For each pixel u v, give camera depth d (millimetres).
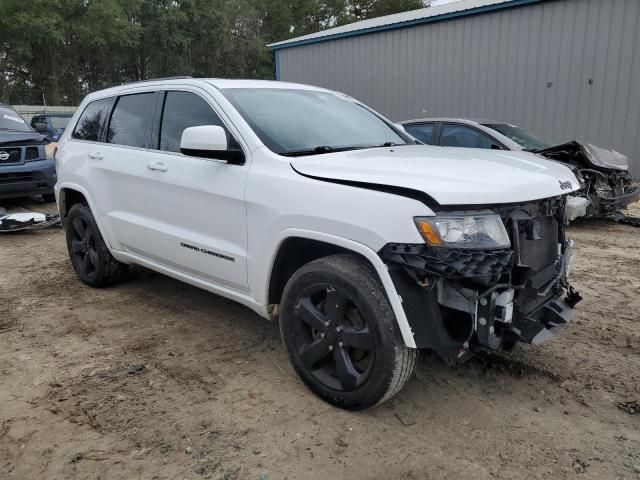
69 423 2906
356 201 2762
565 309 3209
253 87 3941
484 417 2975
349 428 2861
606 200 7484
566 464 2588
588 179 7461
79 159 4906
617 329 4141
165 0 35938
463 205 2568
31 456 2645
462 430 2855
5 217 7301
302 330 3113
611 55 11602
